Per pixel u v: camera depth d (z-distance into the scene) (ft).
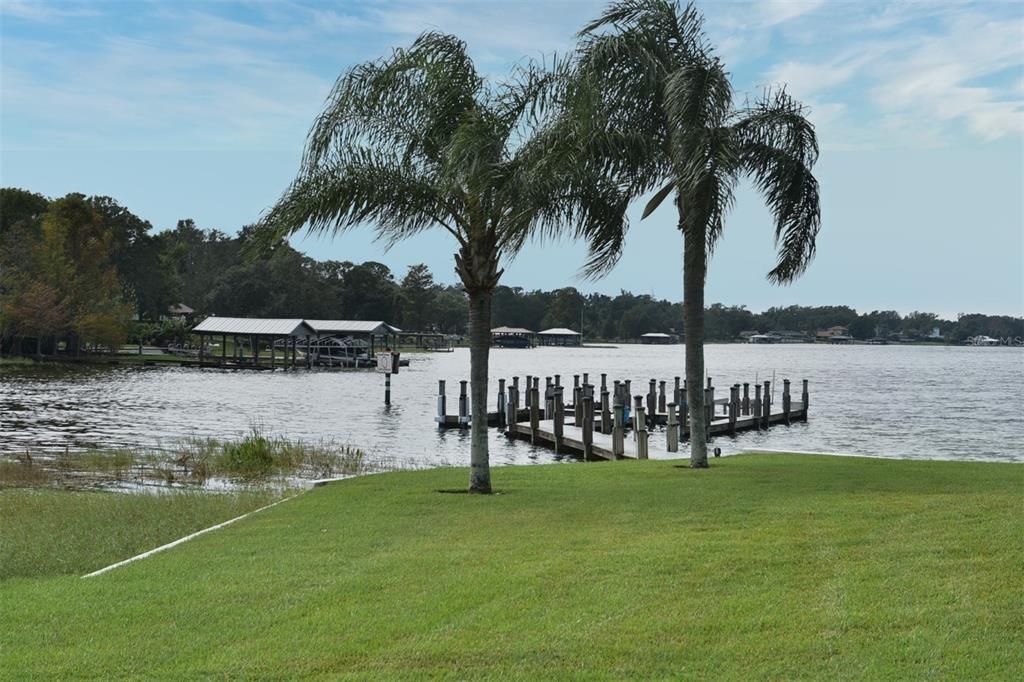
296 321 268.62
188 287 476.95
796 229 55.83
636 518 35.19
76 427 104.53
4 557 33.37
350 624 21.84
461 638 20.63
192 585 25.98
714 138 48.67
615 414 79.15
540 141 43.73
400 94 45.29
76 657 20.01
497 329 555.28
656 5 52.70
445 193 44.39
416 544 31.19
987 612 21.17
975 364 380.37
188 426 109.70
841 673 18.04
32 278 250.98
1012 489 41.42
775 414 123.13
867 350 655.76
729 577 25.02
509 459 88.38
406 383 212.43
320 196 45.03
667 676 18.24
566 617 21.89
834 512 34.40
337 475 65.92
